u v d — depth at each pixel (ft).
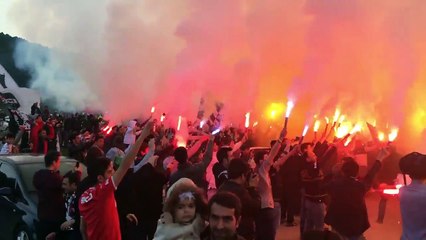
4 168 25.90
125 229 19.77
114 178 14.51
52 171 20.85
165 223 11.59
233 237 10.03
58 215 20.52
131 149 14.47
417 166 14.24
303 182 26.66
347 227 19.01
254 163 24.90
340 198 19.24
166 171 25.36
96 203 14.48
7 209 24.32
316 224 25.96
